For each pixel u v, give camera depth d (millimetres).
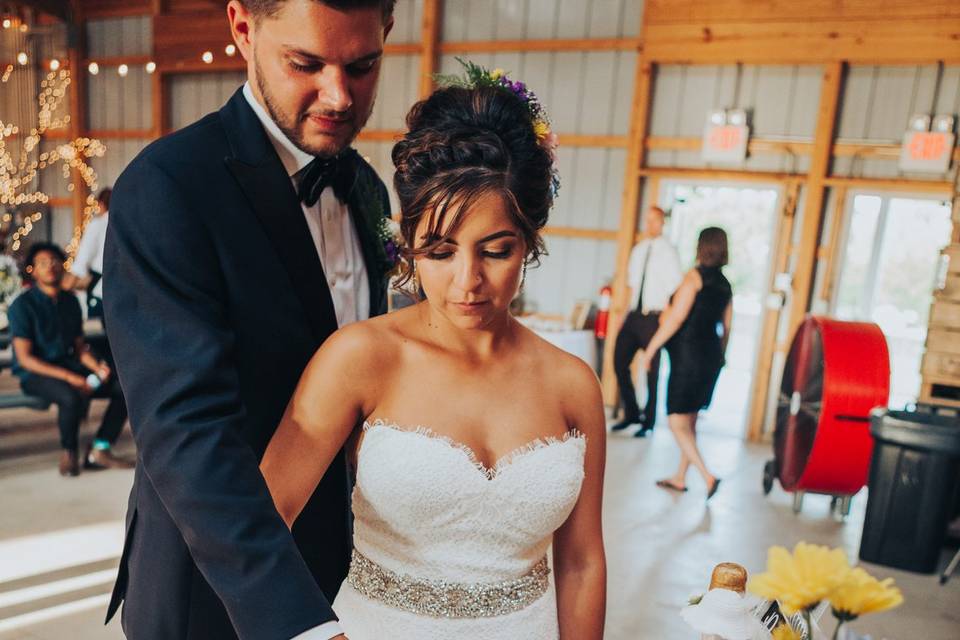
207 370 863
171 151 981
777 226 5852
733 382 8641
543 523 974
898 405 7625
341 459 1187
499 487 940
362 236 1313
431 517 943
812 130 5754
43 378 4105
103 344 4730
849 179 5594
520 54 6703
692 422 4309
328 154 1022
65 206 9055
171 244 929
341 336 963
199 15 7855
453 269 868
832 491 4031
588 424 1060
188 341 883
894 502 3471
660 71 6188
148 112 8555
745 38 5789
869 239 5691
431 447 927
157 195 937
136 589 1083
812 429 3965
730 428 6270
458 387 970
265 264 1035
